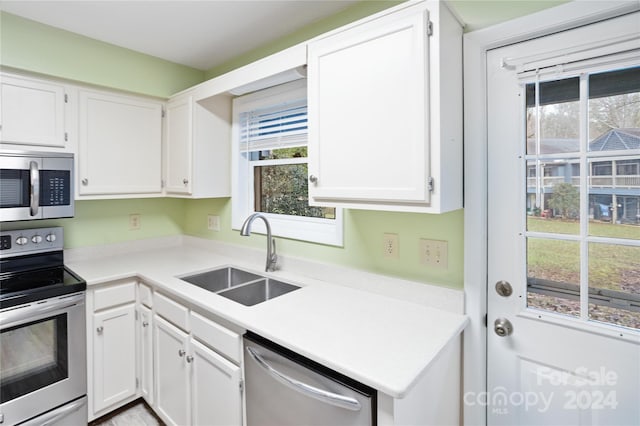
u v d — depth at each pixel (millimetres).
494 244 1310
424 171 1131
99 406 1881
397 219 1566
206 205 2635
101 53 2172
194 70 2637
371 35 1238
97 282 1832
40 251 2020
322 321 1301
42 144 1871
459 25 1281
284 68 1604
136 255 2428
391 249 1589
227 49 2279
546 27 1151
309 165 1460
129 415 1999
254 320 1304
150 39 2137
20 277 1850
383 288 1589
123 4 1741
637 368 1073
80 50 2088
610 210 1100
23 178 1734
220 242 2467
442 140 1139
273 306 1451
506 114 1261
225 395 1410
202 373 1536
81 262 2201
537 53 1191
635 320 1075
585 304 1149
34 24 1928
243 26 1947
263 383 1247
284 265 2012
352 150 1309
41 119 1866
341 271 1742
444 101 1150
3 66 1835
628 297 1082
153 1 1716
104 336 1896
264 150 2273
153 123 2367
